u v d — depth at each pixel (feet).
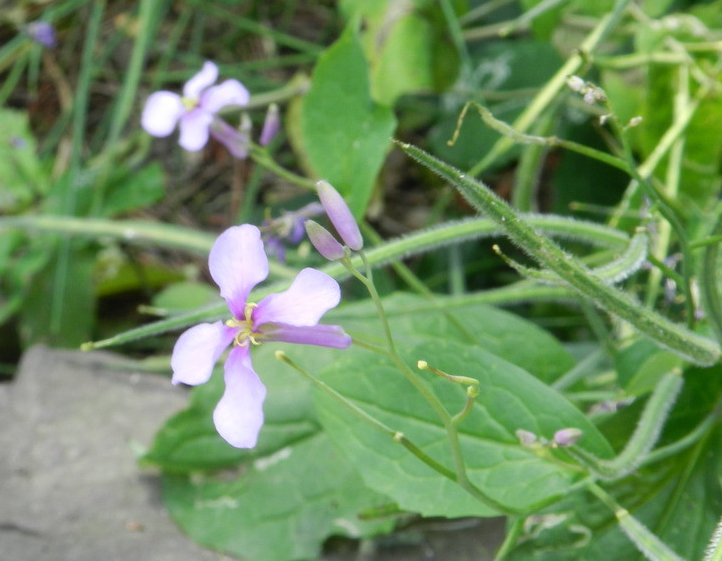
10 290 1.21
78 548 0.86
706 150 1.00
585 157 1.16
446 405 0.72
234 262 0.59
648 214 0.70
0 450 0.96
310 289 0.57
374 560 0.85
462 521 0.87
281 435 0.88
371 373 0.74
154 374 1.07
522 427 0.71
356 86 0.81
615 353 0.83
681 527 0.74
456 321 0.84
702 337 0.70
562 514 0.75
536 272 0.65
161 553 0.86
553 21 1.07
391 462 0.73
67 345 1.17
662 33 1.03
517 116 1.18
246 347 0.58
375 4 1.15
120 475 0.93
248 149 0.85
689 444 0.74
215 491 0.88
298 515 0.85
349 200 0.82
